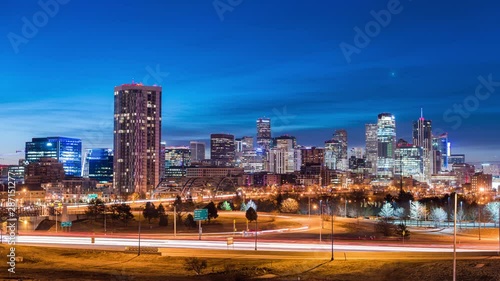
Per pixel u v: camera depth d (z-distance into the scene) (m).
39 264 134.00
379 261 128.62
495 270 111.88
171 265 132.38
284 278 115.19
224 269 126.88
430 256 132.25
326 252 138.25
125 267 130.00
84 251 150.50
